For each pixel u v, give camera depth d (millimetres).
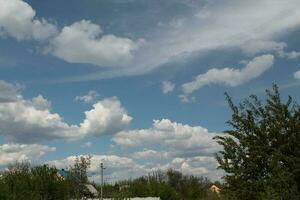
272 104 17000
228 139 17359
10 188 33344
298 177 16281
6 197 30766
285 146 16344
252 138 16984
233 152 17188
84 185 50156
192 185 87938
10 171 36781
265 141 16922
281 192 15828
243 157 17031
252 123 17078
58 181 40094
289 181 15836
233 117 17391
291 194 15773
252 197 16547
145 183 75688
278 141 16719
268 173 16656
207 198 78000
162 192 73750
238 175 16938
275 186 15945
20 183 34438
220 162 17328
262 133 16859
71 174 49094
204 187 90625
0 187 30844
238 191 16719
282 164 16391
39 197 36156
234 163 17141
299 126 16547
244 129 17203
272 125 16859
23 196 33375
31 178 38000
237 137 17328
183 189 87125
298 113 16766
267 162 16547
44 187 38406
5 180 34062
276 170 16016
